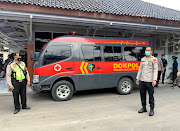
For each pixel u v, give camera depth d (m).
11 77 4.80
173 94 7.24
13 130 3.62
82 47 6.44
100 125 3.86
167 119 4.22
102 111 4.90
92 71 6.56
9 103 5.91
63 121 4.13
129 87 7.33
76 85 6.32
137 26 8.73
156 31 10.41
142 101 4.77
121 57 7.14
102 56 6.76
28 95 7.13
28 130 3.62
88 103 5.83
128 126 3.79
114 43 7.05
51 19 7.16
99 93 7.56
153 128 3.68
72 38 6.38
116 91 7.58
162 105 5.50
